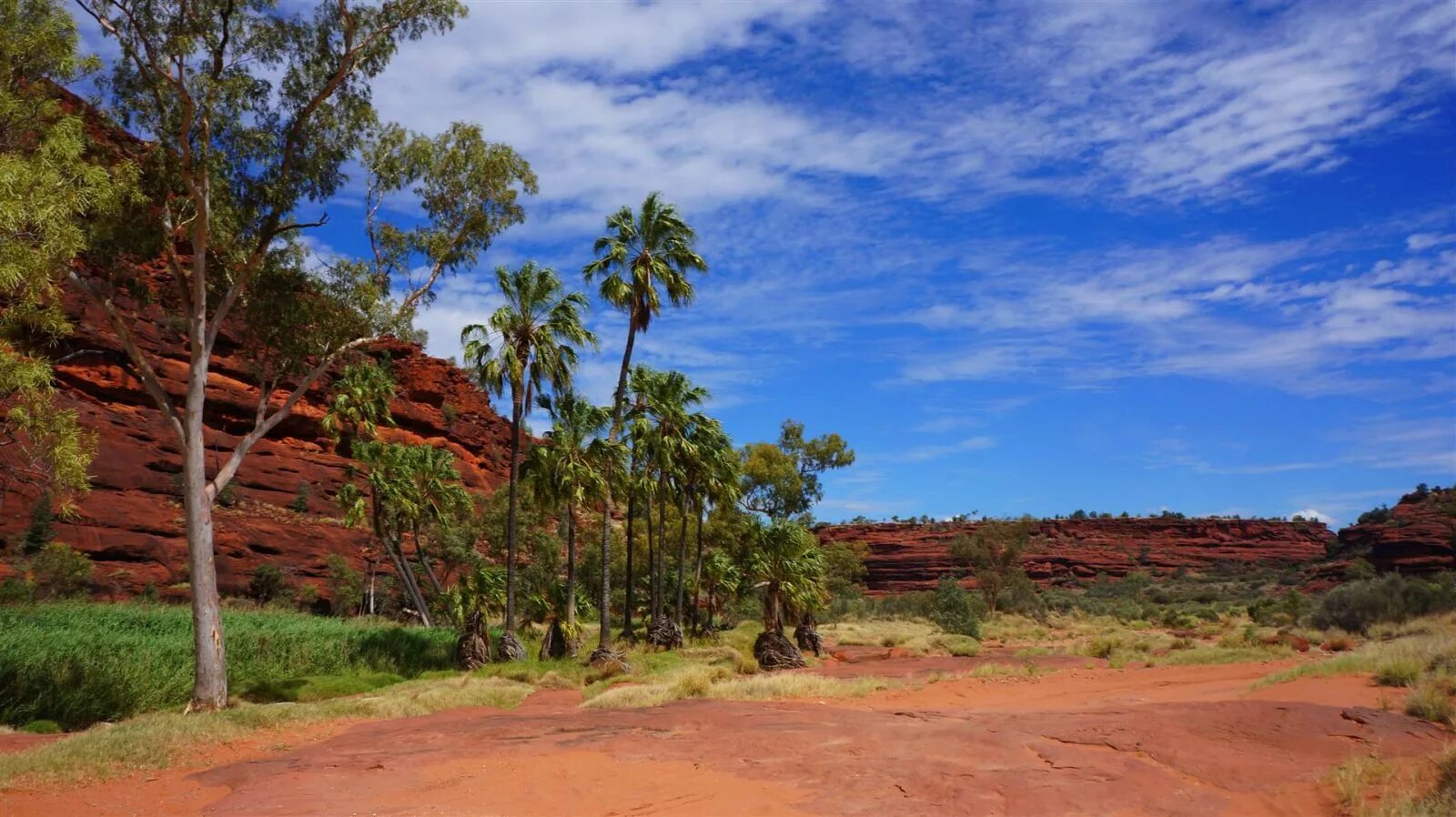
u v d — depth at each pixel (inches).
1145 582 4493.1
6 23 551.5
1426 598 1233.4
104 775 394.6
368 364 1702.8
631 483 1331.2
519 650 1111.0
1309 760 344.8
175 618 1250.6
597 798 324.8
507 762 392.5
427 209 840.9
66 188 511.2
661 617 1375.5
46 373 534.0
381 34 740.7
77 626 1070.4
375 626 1315.2
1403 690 507.2
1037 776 321.4
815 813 288.7
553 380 1166.3
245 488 2500.0
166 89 679.7
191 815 328.8
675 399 1465.3
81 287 661.3
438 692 716.0
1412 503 4293.8
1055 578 4835.1
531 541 2247.8
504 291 1139.3
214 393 2655.0
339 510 2669.8
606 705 635.5
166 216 694.5
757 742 402.9
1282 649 943.7
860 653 1253.7
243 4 695.1
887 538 5378.9
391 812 312.8
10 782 371.2
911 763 348.2
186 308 708.0
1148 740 372.8
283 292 775.1
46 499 1812.3
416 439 3489.2
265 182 734.5
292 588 2169.0
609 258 1162.0
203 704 647.8
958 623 1737.2
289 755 446.6
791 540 1046.4
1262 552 5226.4
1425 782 288.0
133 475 2178.9
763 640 1029.8
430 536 2379.4
